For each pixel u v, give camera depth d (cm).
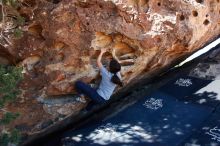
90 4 663
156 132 707
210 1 801
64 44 662
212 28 823
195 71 890
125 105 812
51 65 666
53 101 707
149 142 682
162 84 870
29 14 642
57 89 686
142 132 713
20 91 634
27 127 696
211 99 780
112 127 740
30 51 652
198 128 698
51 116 711
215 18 816
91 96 695
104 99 698
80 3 657
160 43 721
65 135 733
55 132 756
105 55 710
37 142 746
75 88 701
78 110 740
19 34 602
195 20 762
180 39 748
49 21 643
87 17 659
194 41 778
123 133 717
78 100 718
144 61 733
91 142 700
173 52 790
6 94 576
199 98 790
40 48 657
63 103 713
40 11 642
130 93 855
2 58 664
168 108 774
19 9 634
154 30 711
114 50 704
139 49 713
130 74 746
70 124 775
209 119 720
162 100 802
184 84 848
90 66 693
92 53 678
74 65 681
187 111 755
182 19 748
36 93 682
